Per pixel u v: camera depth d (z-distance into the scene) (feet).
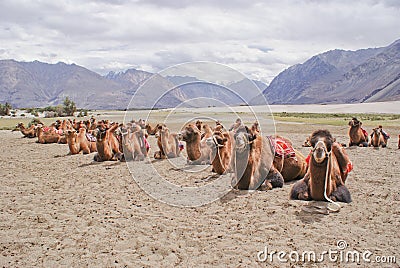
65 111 218.18
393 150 59.21
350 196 28.94
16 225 24.54
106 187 35.50
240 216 25.66
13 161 53.67
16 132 113.70
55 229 23.75
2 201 30.60
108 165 48.55
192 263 18.71
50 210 27.91
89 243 21.40
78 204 29.53
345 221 24.30
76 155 59.21
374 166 44.19
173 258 19.31
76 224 24.68
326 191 27.61
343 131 93.61
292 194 29.60
